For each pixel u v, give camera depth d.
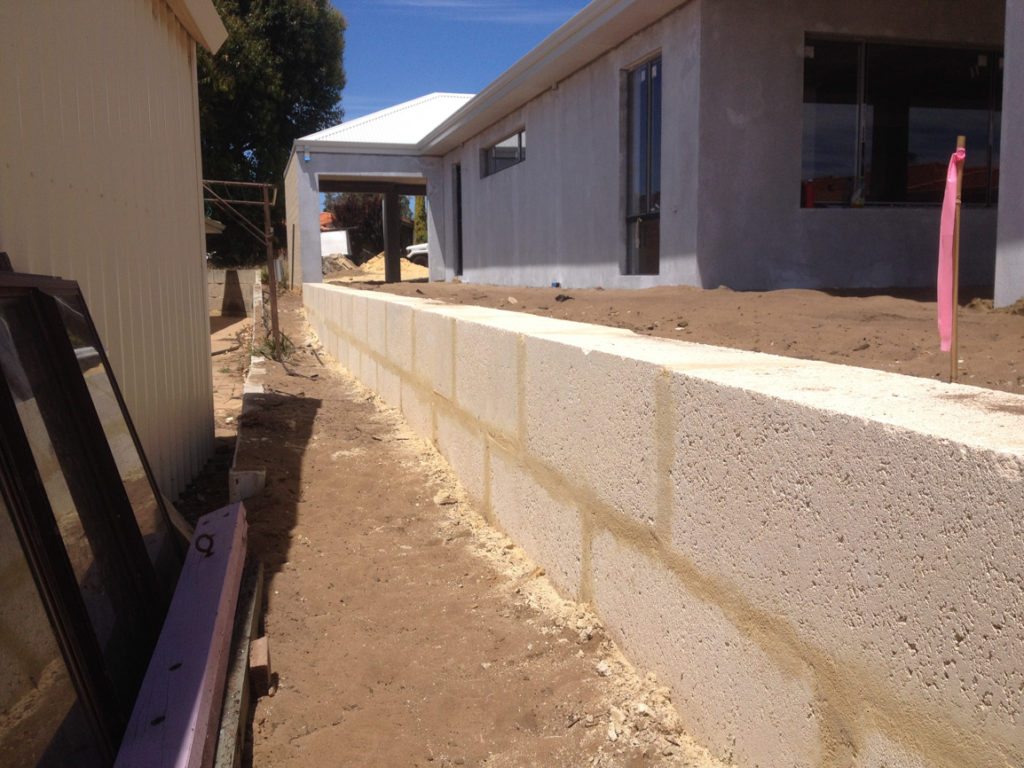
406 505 5.98
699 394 2.97
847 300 8.81
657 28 11.85
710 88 10.81
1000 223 7.97
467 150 21.97
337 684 3.73
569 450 4.14
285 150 35.66
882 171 11.94
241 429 7.77
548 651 3.88
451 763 3.18
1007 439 1.93
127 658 3.08
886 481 2.14
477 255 21.36
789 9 11.01
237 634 3.75
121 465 3.85
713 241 11.04
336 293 12.91
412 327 7.61
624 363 3.52
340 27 36.72
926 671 2.04
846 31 11.28
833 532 2.34
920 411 2.27
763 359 3.38
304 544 5.35
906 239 11.80
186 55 7.15
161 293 6.11
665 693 3.31
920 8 11.55
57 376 3.41
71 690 2.53
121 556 3.37
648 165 12.71
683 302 9.36
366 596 4.61
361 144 24.31
